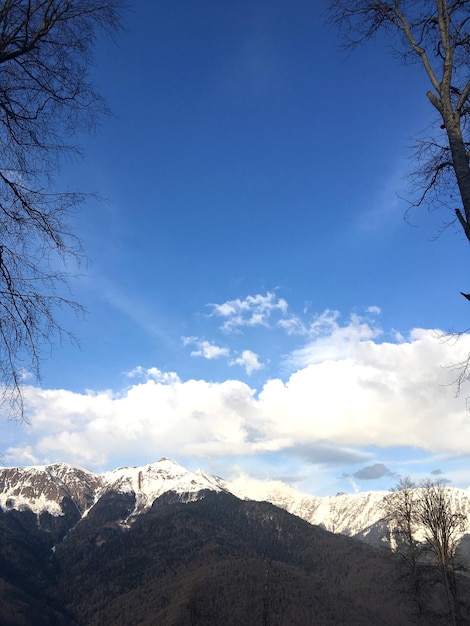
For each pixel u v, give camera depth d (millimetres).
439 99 6766
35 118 5969
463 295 5574
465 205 5848
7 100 5812
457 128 6375
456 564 27016
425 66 7008
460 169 6074
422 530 29141
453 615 26078
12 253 5648
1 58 5520
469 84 6648
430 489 29047
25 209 5703
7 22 5629
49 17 5828
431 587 28750
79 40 6164
